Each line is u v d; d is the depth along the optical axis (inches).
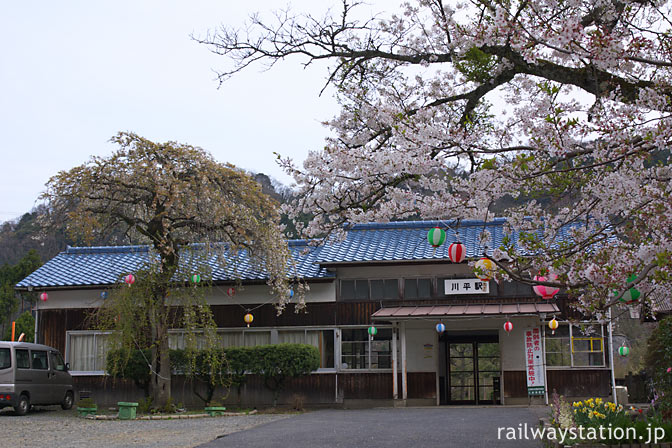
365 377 665.6
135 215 616.4
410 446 333.1
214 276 692.7
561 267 232.7
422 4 280.7
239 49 308.0
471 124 266.2
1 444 402.9
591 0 242.5
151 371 616.4
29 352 621.3
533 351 620.4
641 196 217.8
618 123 223.9
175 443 381.4
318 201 277.6
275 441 365.1
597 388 621.6
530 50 226.2
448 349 674.8
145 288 587.2
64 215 592.7
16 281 1369.3
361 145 295.4
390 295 676.7
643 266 218.5
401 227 743.7
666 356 431.5
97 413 611.5
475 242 678.5
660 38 231.8
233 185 612.4
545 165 237.5
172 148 581.3
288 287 647.1
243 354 651.5
